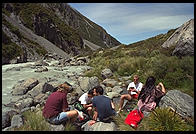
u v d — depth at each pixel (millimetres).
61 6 174625
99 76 15008
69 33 105438
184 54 11961
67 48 95500
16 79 15758
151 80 7234
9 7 85062
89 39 198000
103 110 6191
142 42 32188
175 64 10656
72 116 6121
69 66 27062
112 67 17031
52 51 73312
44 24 89125
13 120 6363
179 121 5961
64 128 5773
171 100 6781
